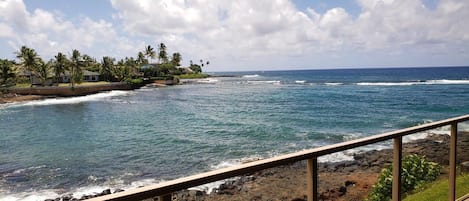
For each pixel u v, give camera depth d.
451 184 3.65
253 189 12.52
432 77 114.00
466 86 69.38
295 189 12.27
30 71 74.31
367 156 16.38
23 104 52.91
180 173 15.47
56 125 31.61
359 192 11.50
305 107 41.22
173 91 76.50
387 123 28.30
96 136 25.34
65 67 73.88
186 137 23.75
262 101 50.09
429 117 30.97
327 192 11.57
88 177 15.23
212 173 1.70
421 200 5.92
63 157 19.00
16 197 12.97
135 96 64.44
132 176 15.23
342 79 117.50
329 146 2.25
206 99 55.44
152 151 19.81
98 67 95.06
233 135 24.09
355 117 32.09
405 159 8.79
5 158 19.02
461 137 19.64
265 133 24.56
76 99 59.97
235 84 100.94
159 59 115.31
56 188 13.91
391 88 69.56
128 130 27.69
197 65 171.62
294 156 2.02
